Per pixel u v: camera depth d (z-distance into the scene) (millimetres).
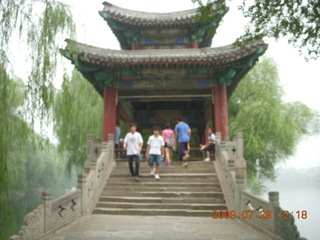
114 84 15383
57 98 7645
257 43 13102
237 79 16203
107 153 12094
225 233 7285
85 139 23734
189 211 9359
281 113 26609
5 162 6258
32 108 6742
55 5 7359
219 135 12586
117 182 11336
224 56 13492
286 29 7445
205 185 10867
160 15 18812
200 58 13688
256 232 7277
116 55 14938
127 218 8969
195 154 29594
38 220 6844
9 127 6664
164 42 18391
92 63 13836
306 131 28672
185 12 18453
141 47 18359
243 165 12562
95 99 26219
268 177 28422
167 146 12906
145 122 21484
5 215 6254
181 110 21453
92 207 9805
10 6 6480
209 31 8547
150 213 9438
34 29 6914
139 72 15148
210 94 15359
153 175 11766
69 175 25109
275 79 27750
